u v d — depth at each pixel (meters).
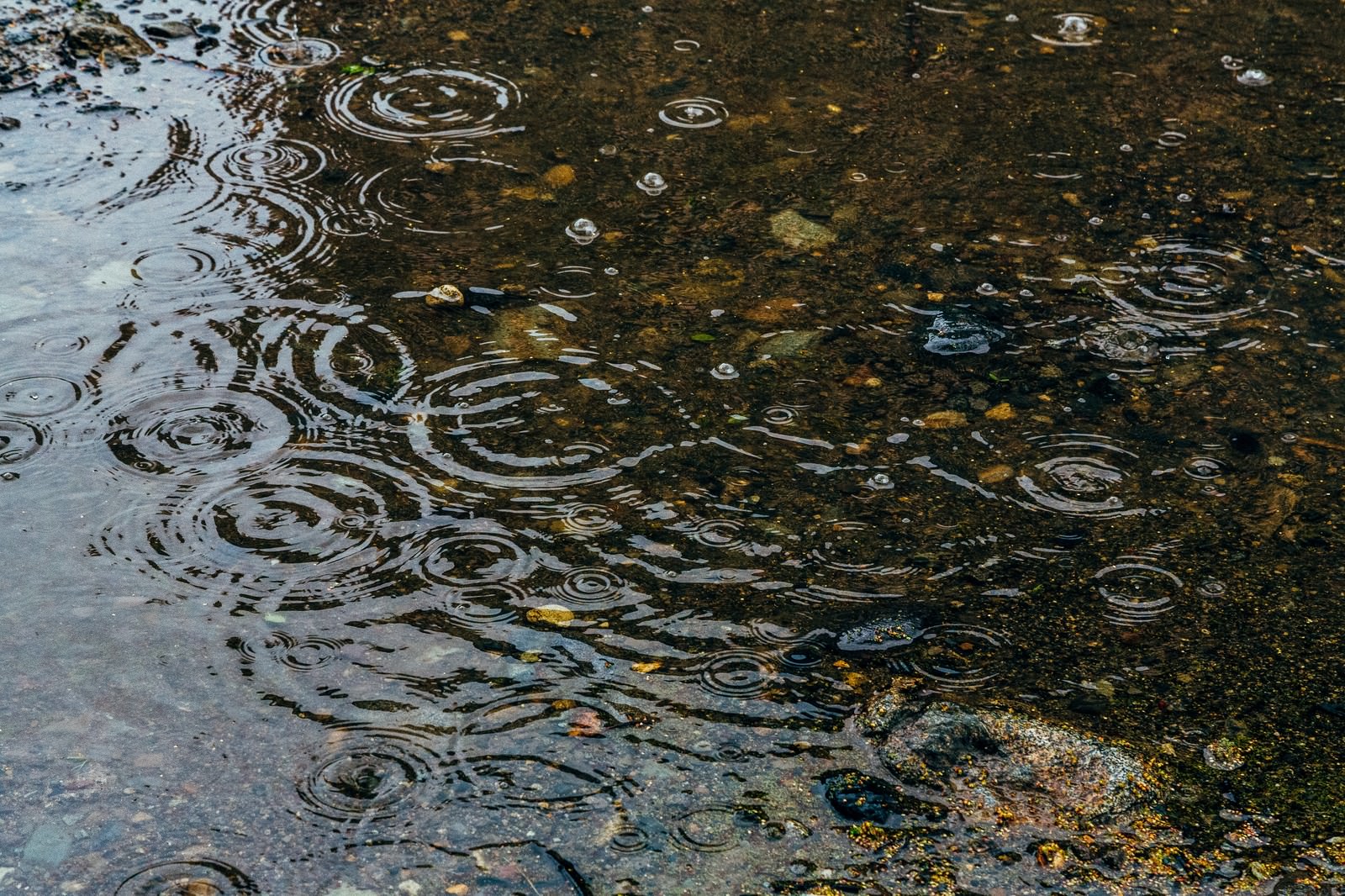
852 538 2.02
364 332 2.47
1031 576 1.96
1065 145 3.21
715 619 1.86
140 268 2.63
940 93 3.46
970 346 2.47
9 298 2.51
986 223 2.89
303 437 2.19
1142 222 2.90
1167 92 3.47
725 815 1.56
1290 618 1.88
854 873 1.50
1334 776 1.63
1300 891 1.48
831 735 1.68
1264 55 3.67
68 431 2.17
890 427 2.27
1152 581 1.95
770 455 2.19
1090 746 1.66
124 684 1.71
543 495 2.08
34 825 1.53
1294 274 2.72
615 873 1.48
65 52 3.49
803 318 2.57
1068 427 2.28
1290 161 3.15
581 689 1.73
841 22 3.86
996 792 1.60
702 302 2.61
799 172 3.09
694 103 3.39
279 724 1.66
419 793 1.57
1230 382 2.40
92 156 3.04
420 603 1.86
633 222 2.88
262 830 1.53
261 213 2.85
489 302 2.58
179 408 2.24
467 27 3.77
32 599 1.84
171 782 1.58
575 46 3.67
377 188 2.97
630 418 2.27
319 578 1.90
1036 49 3.70
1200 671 1.79
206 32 3.68
